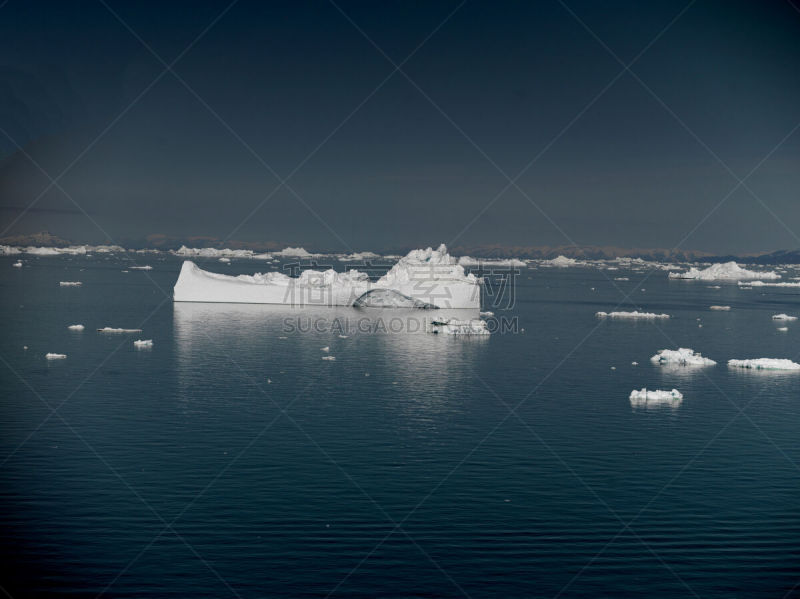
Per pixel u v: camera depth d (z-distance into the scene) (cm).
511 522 3234
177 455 4053
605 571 2816
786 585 2734
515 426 4762
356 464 3959
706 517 3322
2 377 5981
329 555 2903
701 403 5494
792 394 5847
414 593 2636
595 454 4194
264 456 4066
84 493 3478
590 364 7181
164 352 7350
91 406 5078
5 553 2866
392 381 6156
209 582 2683
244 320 10088
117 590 2614
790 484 3750
